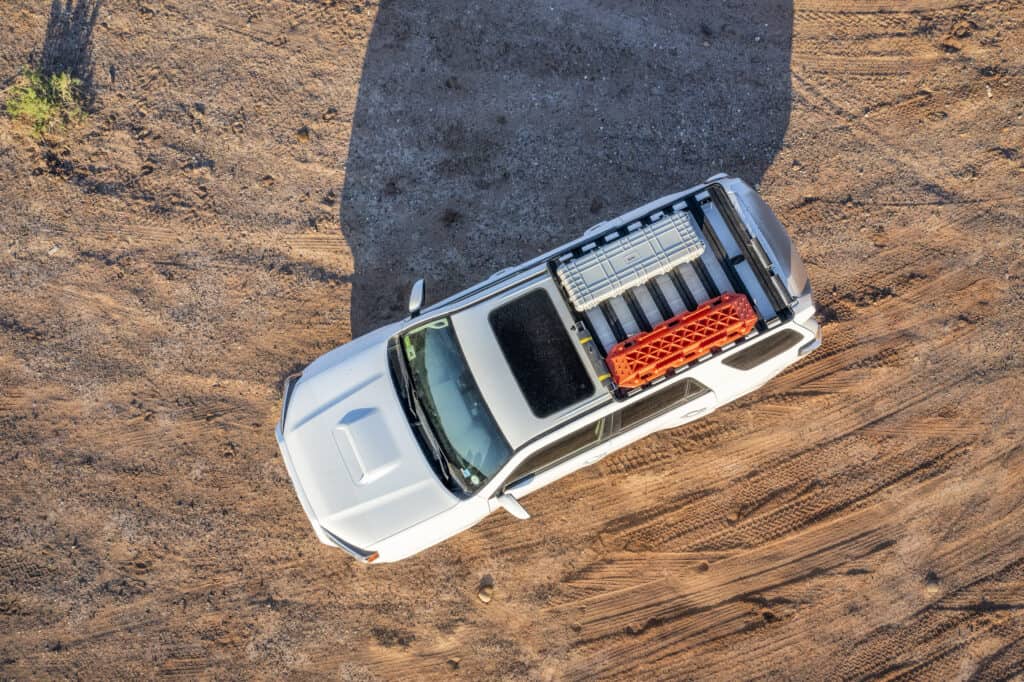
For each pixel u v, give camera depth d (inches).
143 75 312.0
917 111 308.8
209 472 295.9
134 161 308.2
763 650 289.4
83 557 291.0
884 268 302.2
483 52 312.8
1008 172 304.0
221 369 300.7
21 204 305.4
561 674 289.4
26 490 293.4
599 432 243.8
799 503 294.7
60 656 286.5
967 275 300.7
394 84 311.7
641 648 289.9
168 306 302.7
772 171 307.4
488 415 240.1
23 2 314.3
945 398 296.7
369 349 258.1
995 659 285.7
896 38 313.4
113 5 315.0
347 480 249.6
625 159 307.9
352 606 291.4
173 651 288.0
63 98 306.3
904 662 287.7
